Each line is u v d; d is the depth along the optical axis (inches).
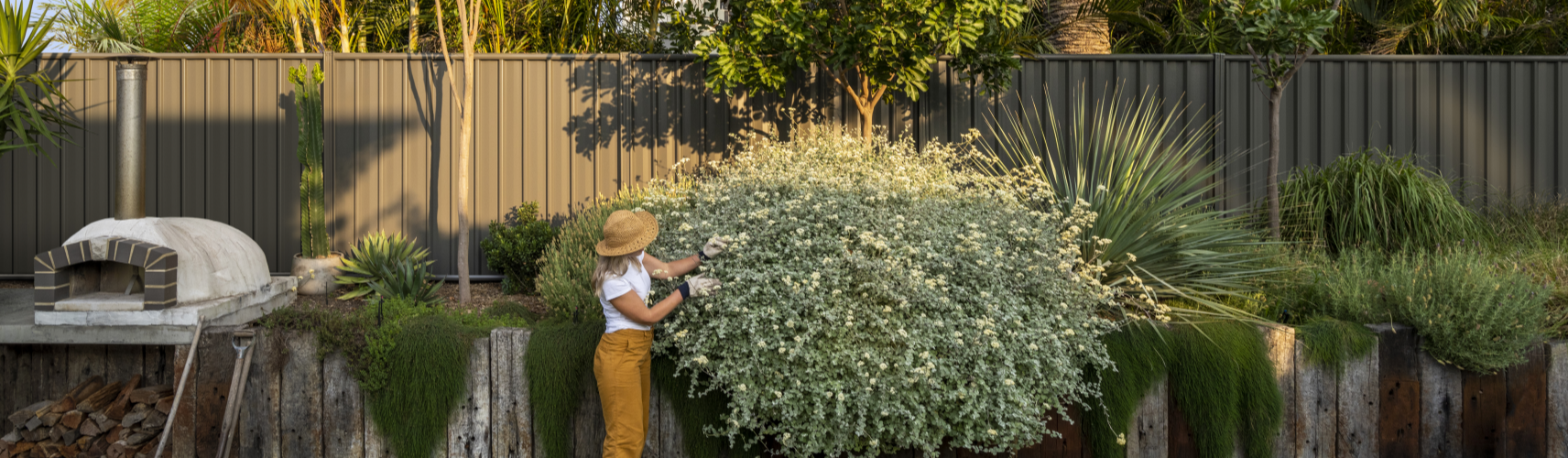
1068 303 133.2
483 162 229.8
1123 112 235.1
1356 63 235.0
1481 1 312.8
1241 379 143.6
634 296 116.0
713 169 233.3
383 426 143.2
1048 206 175.5
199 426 143.3
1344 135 235.0
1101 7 249.3
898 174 162.2
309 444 144.3
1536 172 236.2
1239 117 234.8
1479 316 136.6
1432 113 235.6
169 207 225.6
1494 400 144.2
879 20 185.8
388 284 186.9
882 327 119.6
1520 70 236.7
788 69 202.5
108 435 153.9
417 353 142.3
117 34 291.9
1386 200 198.4
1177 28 333.4
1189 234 166.9
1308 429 144.4
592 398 143.4
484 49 276.2
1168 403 145.0
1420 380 144.7
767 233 133.0
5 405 163.9
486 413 144.6
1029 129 235.8
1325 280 161.2
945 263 127.7
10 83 190.9
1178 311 150.6
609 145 233.6
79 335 143.9
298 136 226.5
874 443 122.0
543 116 231.8
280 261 226.8
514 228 208.5
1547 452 144.3
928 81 236.1
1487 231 209.0
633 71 233.6
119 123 160.9
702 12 220.5
